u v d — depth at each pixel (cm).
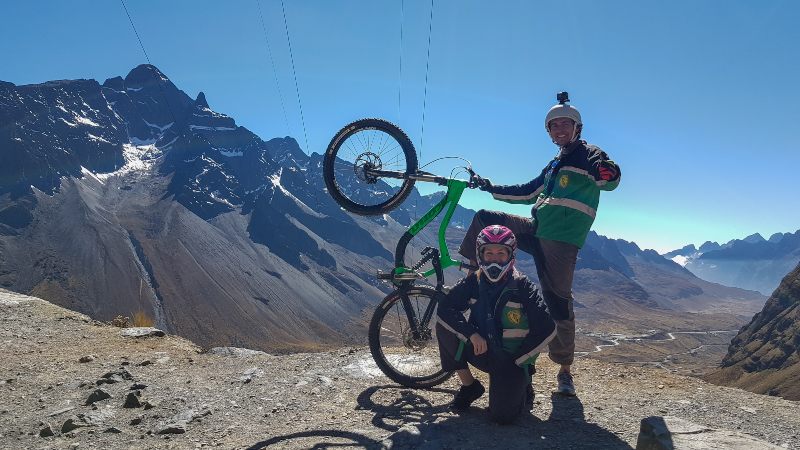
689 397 380
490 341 309
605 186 339
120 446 308
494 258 312
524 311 312
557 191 351
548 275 355
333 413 348
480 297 320
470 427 313
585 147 352
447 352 329
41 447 310
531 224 369
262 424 334
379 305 400
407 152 405
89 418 347
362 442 293
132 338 613
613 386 406
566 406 354
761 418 341
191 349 573
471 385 341
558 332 363
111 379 427
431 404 362
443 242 388
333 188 408
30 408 375
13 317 677
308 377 427
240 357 520
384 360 398
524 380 311
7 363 488
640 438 278
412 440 291
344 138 411
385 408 355
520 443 289
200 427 333
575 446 286
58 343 581
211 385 419
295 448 289
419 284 394
